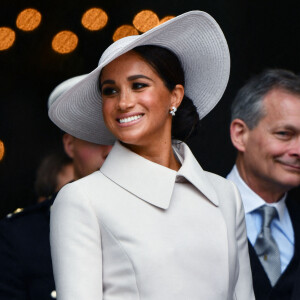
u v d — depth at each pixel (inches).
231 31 820.6
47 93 1135.6
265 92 511.8
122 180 354.6
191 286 339.6
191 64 385.4
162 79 359.3
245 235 389.1
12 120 1163.9
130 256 335.9
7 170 1150.3
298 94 506.3
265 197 516.7
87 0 934.4
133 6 916.6
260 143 509.4
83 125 403.9
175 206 355.6
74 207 345.1
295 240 509.4
